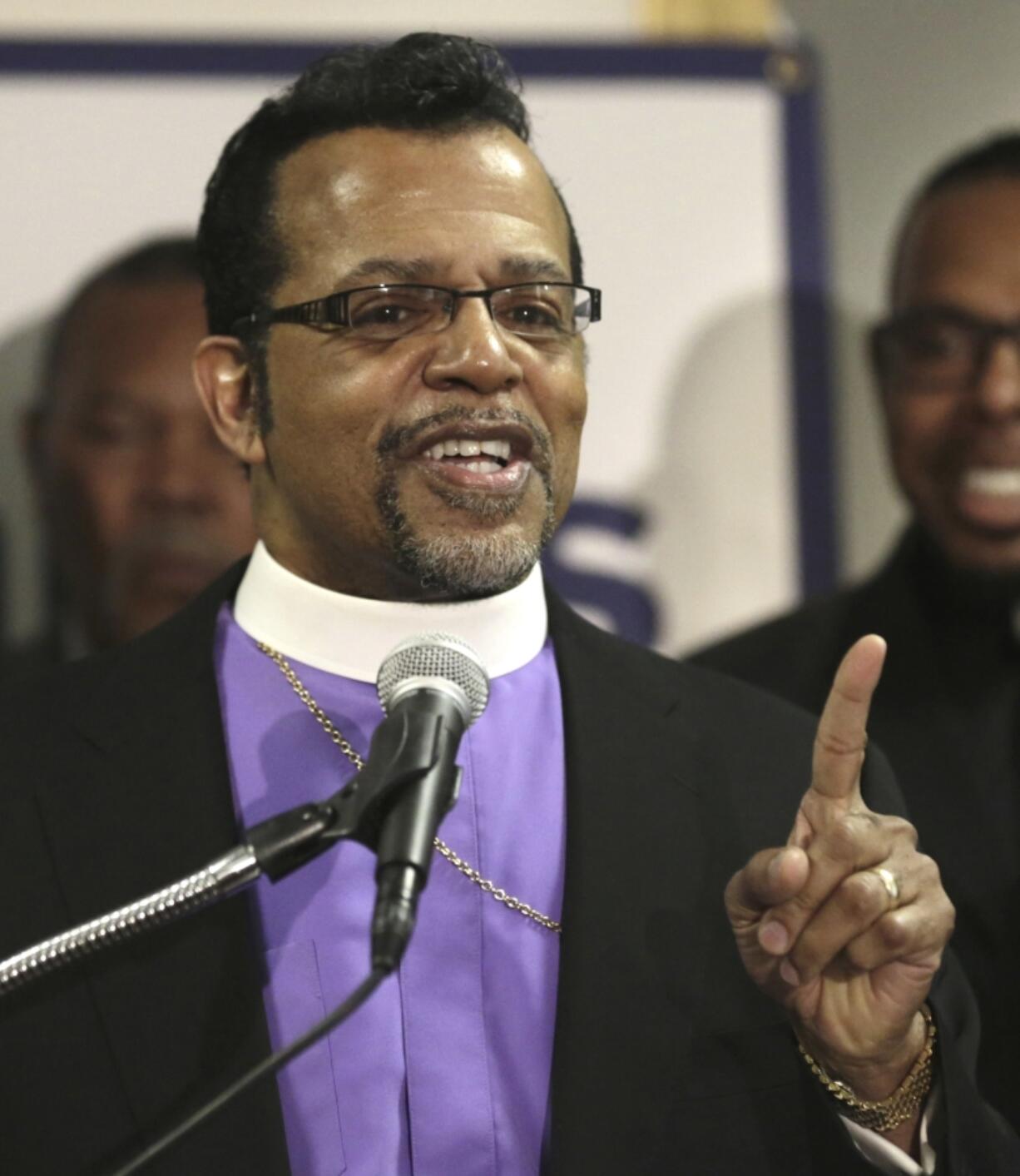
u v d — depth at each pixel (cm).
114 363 1213
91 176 1210
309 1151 630
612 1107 634
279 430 704
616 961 659
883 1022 611
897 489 1243
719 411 1238
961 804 1128
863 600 1214
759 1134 654
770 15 1274
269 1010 648
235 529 1218
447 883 682
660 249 1235
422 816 509
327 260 684
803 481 1239
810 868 599
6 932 641
